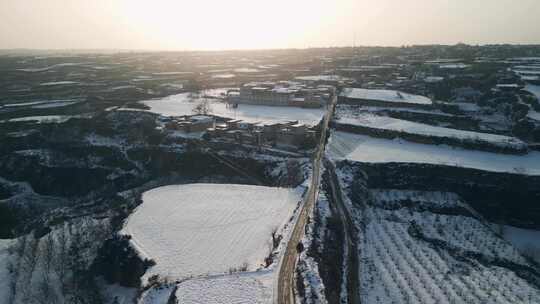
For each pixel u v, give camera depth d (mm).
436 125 129875
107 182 113375
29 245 74812
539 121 118438
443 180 89125
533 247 76000
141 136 130125
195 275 54562
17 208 108500
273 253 58156
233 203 77000
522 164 91000
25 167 122188
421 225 76938
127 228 68938
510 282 58938
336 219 71062
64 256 70250
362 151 102125
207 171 107188
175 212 74125
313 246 59000
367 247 67625
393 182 90438
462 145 102750
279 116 134375
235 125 121750
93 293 60438
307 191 80062
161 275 55000
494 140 101250
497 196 85312
